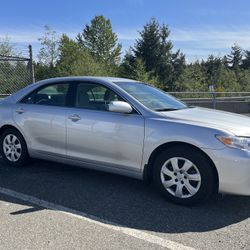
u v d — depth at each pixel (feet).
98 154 17.94
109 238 12.88
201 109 18.83
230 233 13.44
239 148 14.85
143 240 12.76
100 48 211.41
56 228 13.61
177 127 15.85
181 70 190.29
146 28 187.62
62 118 19.03
